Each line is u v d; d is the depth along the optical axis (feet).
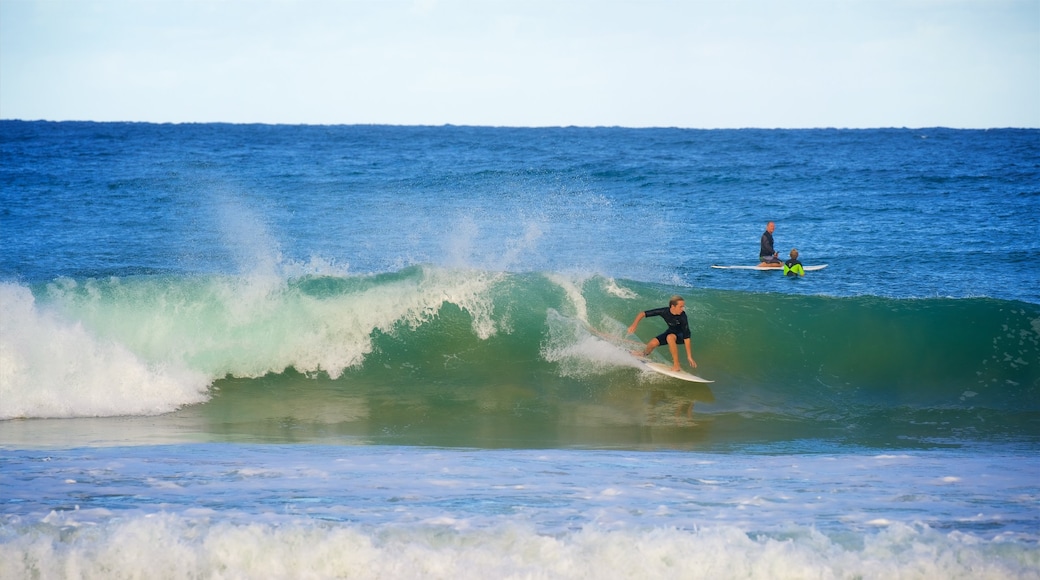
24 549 17.63
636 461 29.81
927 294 73.77
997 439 36.45
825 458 31.17
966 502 22.79
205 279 47.24
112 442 32.17
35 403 37.52
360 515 20.61
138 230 102.78
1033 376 44.52
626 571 17.48
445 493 23.36
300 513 20.71
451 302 48.83
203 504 21.50
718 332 48.11
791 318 49.11
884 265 88.53
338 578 17.34
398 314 47.80
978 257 92.27
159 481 24.26
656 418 39.50
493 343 47.16
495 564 17.62
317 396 42.32
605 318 49.47
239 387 43.19
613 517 20.80
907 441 35.96
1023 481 25.99
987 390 43.62
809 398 42.91
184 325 44.88
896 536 18.85
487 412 40.29
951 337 47.09
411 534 18.86
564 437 35.94
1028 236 105.81
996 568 17.46
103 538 18.30
